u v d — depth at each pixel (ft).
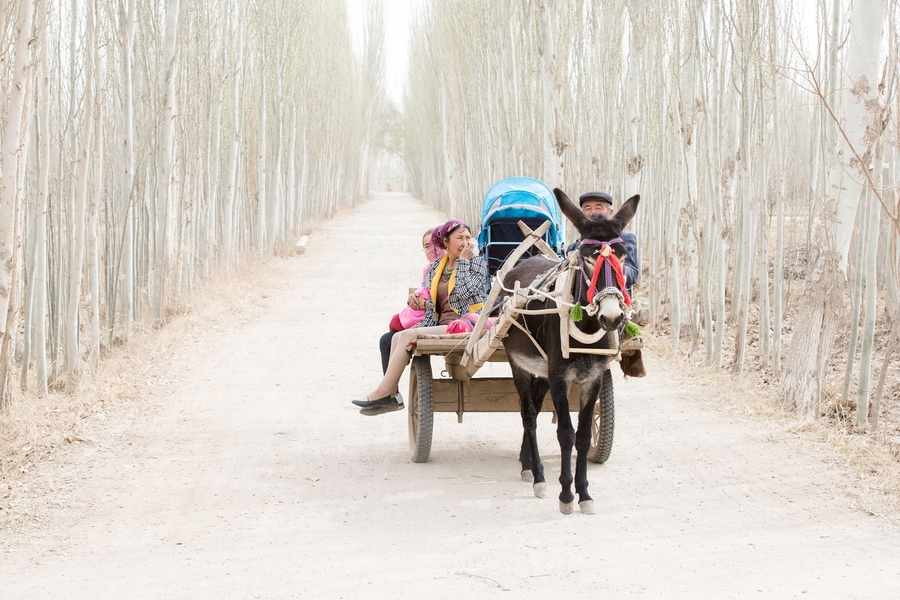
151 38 46.03
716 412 27.45
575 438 18.51
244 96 69.10
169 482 20.86
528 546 16.39
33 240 30.07
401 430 26.32
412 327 23.39
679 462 22.41
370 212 162.61
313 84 121.39
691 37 35.96
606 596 13.79
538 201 26.13
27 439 23.50
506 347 20.29
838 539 16.60
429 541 16.79
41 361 28.94
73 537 17.15
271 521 18.15
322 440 25.07
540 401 20.74
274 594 14.08
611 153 51.26
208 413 27.91
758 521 17.83
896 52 25.32
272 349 38.47
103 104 37.91
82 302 44.47
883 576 14.55
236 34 62.69
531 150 67.67
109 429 25.50
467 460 23.00
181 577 14.92
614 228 17.17
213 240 58.90
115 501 19.39
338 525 17.87
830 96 28.94
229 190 60.64
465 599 13.75
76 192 29.76
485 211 26.68
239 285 54.29
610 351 17.61
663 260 54.13
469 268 22.76
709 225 34.91
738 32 32.76
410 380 23.61
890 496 18.99
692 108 36.91
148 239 46.39
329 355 37.42
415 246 87.66
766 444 23.68
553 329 17.93
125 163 38.42
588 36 58.75
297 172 115.65
